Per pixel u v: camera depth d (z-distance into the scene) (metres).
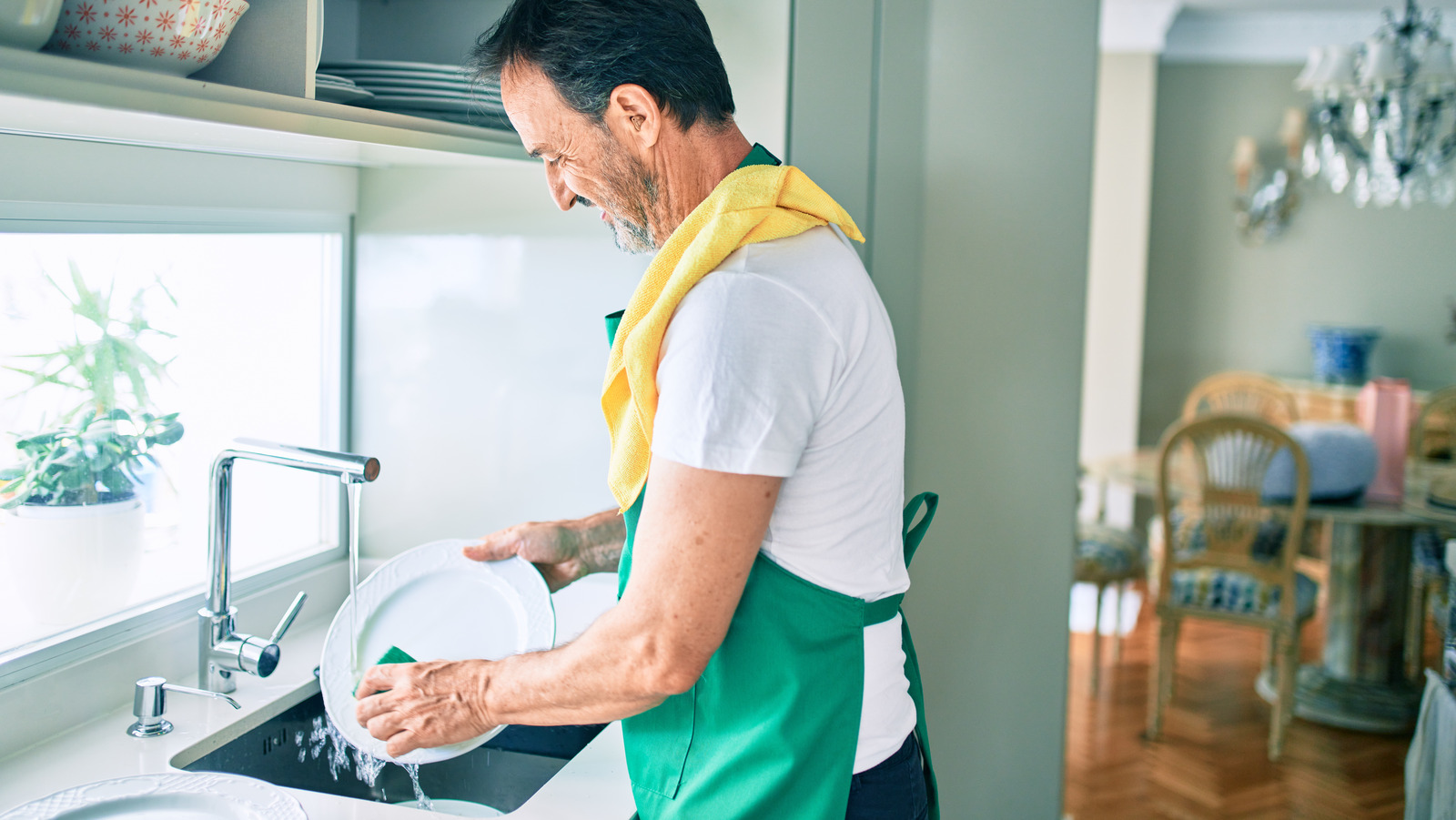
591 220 1.43
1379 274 5.11
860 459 0.83
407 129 0.98
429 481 1.53
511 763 1.21
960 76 1.47
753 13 1.41
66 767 0.98
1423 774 1.93
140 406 1.18
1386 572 3.34
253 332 1.35
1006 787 1.62
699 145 0.86
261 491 1.38
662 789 0.93
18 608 1.04
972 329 1.53
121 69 0.67
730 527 0.75
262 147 1.05
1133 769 3.00
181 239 1.22
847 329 0.80
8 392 1.02
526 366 1.48
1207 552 3.12
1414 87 3.42
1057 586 1.57
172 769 0.99
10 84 0.60
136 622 1.15
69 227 1.05
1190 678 3.72
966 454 1.56
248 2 0.87
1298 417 4.33
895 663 0.93
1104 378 4.97
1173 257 5.24
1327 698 3.37
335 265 1.49
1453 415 4.17
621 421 0.88
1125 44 4.75
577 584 1.49
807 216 0.84
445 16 1.42
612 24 0.80
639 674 0.79
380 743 1.01
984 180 1.49
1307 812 2.75
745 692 0.86
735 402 0.74
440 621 1.16
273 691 1.17
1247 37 5.02
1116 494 5.11
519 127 0.88
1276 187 5.04
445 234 1.48
